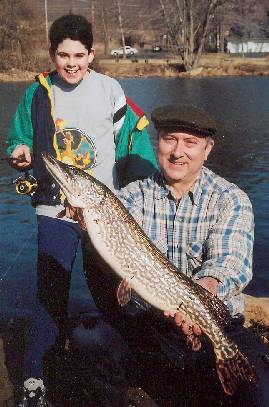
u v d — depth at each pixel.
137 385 3.89
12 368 4.61
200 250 3.65
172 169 3.60
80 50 4.47
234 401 3.36
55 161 3.52
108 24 78.75
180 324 3.37
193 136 3.53
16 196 11.07
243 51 76.12
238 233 3.55
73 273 7.02
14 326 5.45
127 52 73.75
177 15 58.66
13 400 4.17
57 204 4.45
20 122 4.72
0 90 38.84
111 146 4.68
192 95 35.94
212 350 3.46
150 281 3.42
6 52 53.16
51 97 4.60
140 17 82.88
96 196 3.48
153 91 38.62
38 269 4.41
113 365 3.74
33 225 9.24
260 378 3.28
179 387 3.70
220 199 3.64
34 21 60.31
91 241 3.53
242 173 13.66
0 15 54.94
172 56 66.62
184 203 3.66
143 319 3.70
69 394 4.15
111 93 4.66
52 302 4.32
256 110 27.69
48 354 4.34
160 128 3.60
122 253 3.46
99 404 3.85
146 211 3.75
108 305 3.83
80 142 4.60
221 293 3.40
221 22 74.75
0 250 8.05
